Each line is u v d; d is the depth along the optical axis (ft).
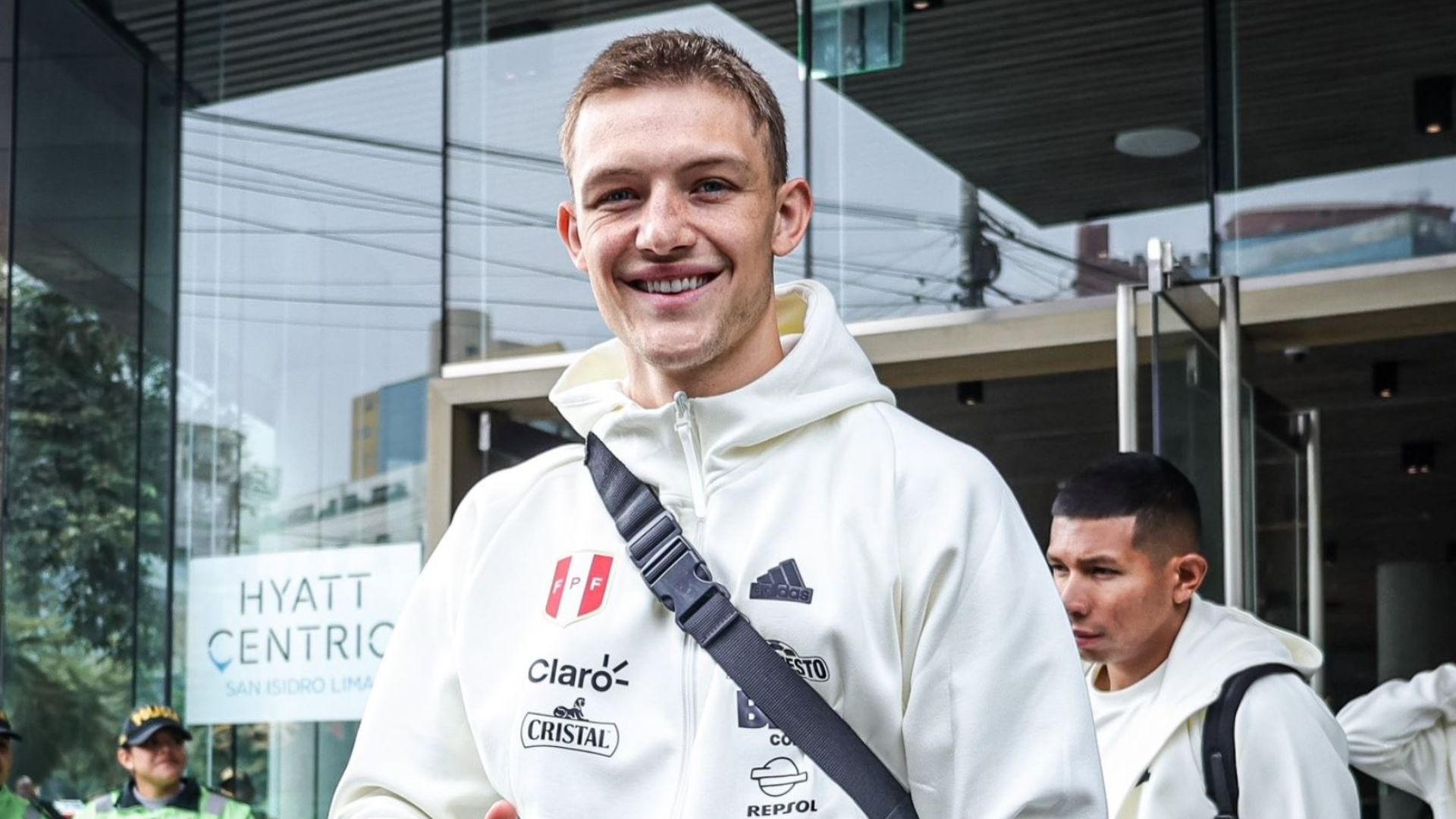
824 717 5.07
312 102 26.37
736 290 5.41
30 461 26.22
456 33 25.73
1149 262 15.56
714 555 5.36
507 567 5.67
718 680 5.15
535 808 5.27
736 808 5.05
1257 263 21.50
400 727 5.72
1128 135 22.08
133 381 26.27
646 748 5.18
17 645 25.88
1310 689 10.16
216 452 25.93
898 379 23.44
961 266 22.26
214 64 26.91
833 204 22.80
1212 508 16.98
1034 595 5.30
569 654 5.37
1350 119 21.45
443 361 25.08
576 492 5.70
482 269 25.09
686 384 5.57
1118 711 10.43
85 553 26.13
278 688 25.14
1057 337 21.56
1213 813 9.87
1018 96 22.45
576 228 5.93
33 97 27.14
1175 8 22.15
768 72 23.29
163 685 25.54
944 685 5.15
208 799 23.15
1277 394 34.63
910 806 5.02
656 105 5.33
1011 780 5.10
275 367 25.88
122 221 26.71
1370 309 20.86
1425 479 42.68
